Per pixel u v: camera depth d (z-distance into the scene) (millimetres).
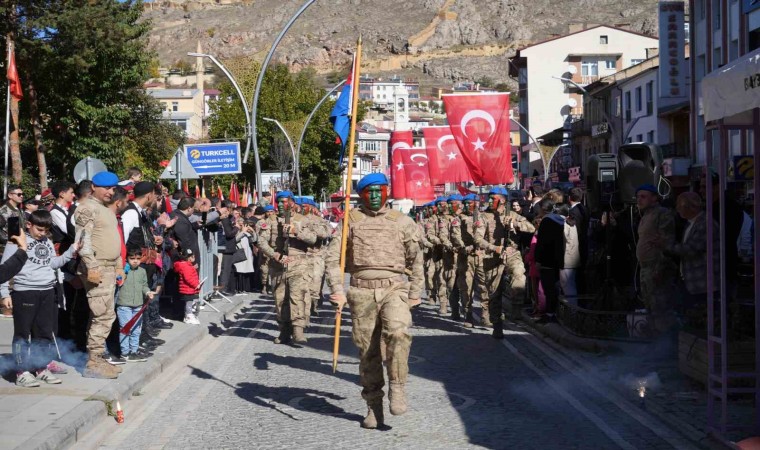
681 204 10258
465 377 11117
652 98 55219
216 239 21359
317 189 75000
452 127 19766
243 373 11656
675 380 10227
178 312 16938
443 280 19641
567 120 79312
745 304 9578
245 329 16766
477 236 14875
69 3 37219
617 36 86000
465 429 8227
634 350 12109
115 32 38656
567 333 13836
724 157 7770
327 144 73500
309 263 14594
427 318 18641
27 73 38062
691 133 45062
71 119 42438
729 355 9086
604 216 16875
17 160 35375
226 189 67312
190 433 8250
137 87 44531
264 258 23984
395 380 8250
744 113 7797
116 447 7777
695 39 44625
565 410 9055
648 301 11945
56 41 37812
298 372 11719
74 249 9883
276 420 8773
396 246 8328
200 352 13641
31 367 9758
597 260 16094
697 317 10023
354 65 9523
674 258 11805
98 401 8859
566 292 15711
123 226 11781
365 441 7824
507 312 18781
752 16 35750
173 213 15930
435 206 21453
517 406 9281
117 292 11703
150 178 54406
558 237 15359
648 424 8312
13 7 36531
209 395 10148
